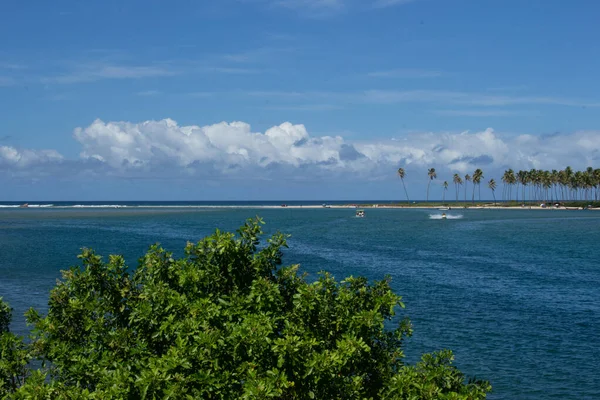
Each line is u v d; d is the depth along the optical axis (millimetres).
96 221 144750
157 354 10367
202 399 8523
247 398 8133
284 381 8516
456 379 11008
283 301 10852
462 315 33312
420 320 31938
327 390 9359
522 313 34094
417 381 10469
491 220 162250
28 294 38250
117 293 11438
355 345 9586
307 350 9172
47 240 84188
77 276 11477
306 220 163000
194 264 11227
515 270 53656
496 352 26016
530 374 23125
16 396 8805
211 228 114750
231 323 9578
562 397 20688
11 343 10898
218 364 8984
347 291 11172
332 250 72250
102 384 8938
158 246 12039
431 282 45875
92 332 10562
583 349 26562
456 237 96250
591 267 56219
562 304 37031
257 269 11117
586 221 152875
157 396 8344
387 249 74125
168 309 9953
